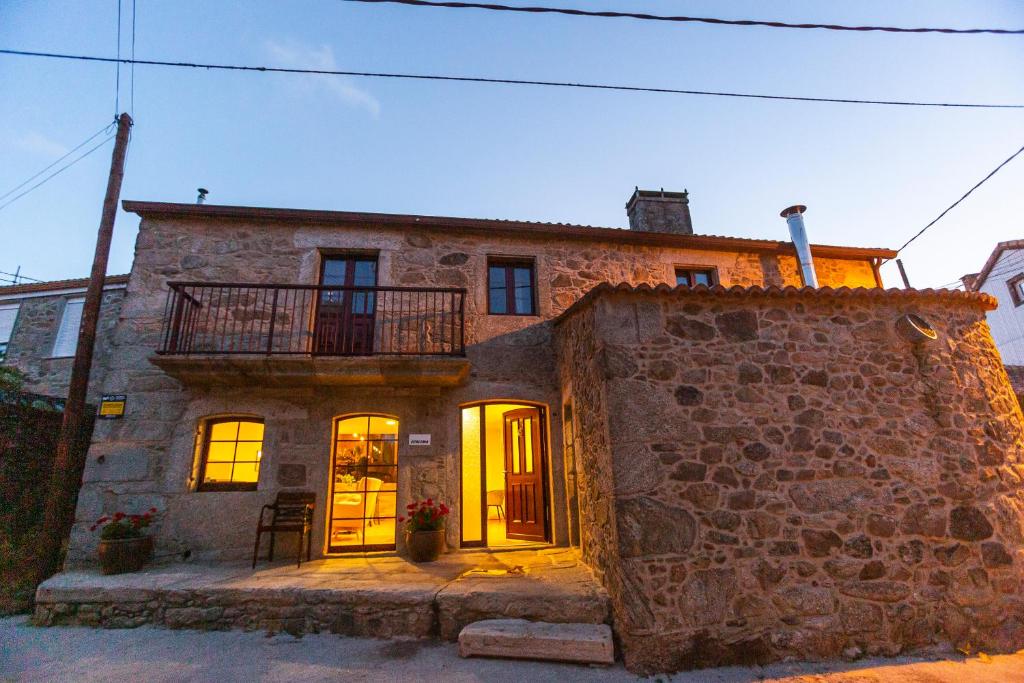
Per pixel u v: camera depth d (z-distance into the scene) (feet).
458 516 16.43
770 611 10.62
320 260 18.49
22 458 16.79
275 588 12.09
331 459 16.55
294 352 15.07
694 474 11.30
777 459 11.60
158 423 15.93
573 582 12.27
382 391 16.99
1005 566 11.50
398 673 9.71
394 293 18.07
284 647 10.91
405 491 16.33
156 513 15.08
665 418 11.64
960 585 11.21
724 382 12.09
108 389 16.05
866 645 10.65
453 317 16.69
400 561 14.92
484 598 11.43
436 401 17.15
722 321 12.64
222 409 16.21
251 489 16.03
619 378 11.85
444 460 16.70
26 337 23.50
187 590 12.19
